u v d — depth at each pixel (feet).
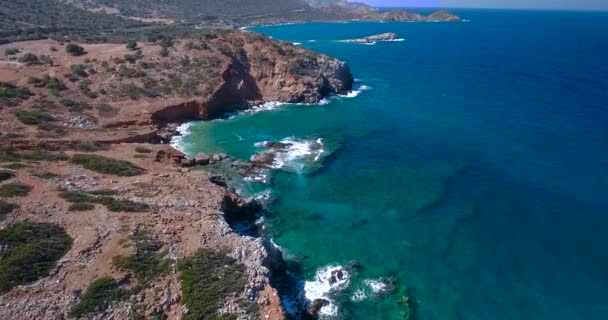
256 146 232.12
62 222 124.57
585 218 165.17
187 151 223.10
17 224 118.62
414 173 202.69
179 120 263.90
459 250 147.74
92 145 200.44
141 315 98.94
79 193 142.41
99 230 122.62
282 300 122.52
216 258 118.21
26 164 161.07
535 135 249.96
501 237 154.61
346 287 129.70
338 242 151.64
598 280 134.21
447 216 167.53
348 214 169.07
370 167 208.95
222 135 247.09
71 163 171.83
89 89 262.88
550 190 185.68
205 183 169.48
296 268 137.28
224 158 211.20
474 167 208.64
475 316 120.26
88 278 105.50
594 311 122.31
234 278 111.34
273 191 184.44
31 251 108.99
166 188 158.92
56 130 212.43
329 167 208.44
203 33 367.66
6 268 103.50
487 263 141.49
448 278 134.82
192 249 120.78
